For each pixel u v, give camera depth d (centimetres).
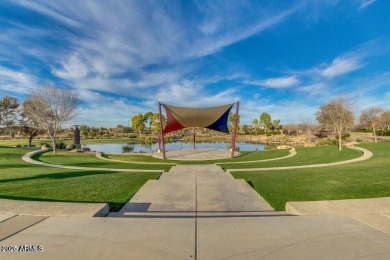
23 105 2558
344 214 416
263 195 644
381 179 786
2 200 487
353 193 626
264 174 997
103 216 449
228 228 366
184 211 516
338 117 2389
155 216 472
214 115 2052
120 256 280
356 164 1266
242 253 288
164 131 2344
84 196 625
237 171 1098
